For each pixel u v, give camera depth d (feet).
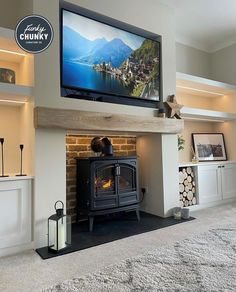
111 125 9.34
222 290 5.19
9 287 5.59
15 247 7.57
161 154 11.32
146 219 10.85
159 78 11.48
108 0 9.81
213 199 13.34
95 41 9.66
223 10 12.18
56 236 7.45
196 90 14.70
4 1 9.24
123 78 10.38
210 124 16.49
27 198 7.86
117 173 10.09
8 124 9.34
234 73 15.42
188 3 11.56
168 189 11.36
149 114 10.93
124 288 5.39
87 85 9.37
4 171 9.13
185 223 10.15
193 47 15.83
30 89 7.87
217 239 8.16
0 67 9.22
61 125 8.14
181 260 6.66
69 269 6.37
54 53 8.42
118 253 7.29
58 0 8.57
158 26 11.37
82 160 9.96
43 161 8.10
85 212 9.66
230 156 15.52
